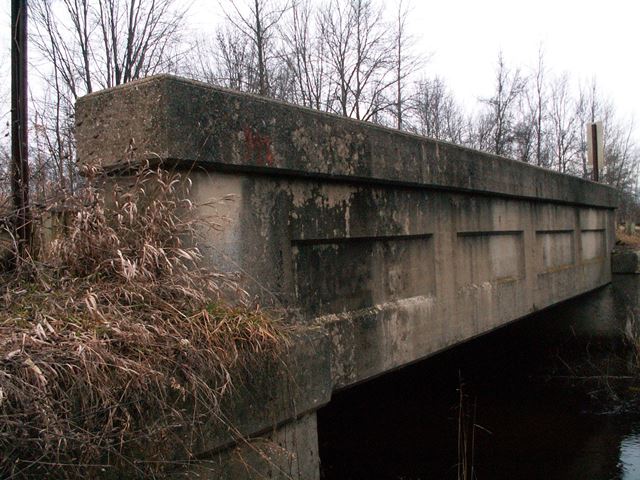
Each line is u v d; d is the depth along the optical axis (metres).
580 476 5.54
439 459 5.93
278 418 2.53
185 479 2.09
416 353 4.23
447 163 4.55
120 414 1.82
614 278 9.85
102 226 2.43
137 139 2.48
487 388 8.51
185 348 2.02
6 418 1.50
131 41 9.23
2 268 2.74
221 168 2.65
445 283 4.69
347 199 3.54
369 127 3.63
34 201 2.87
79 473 1.68
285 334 2.66
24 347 1.74
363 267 3.73
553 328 10.20
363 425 7.01
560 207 7.64
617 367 9.07
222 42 15.59
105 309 2.13
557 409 7.52
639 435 6.59
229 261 2.69
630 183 29.16
